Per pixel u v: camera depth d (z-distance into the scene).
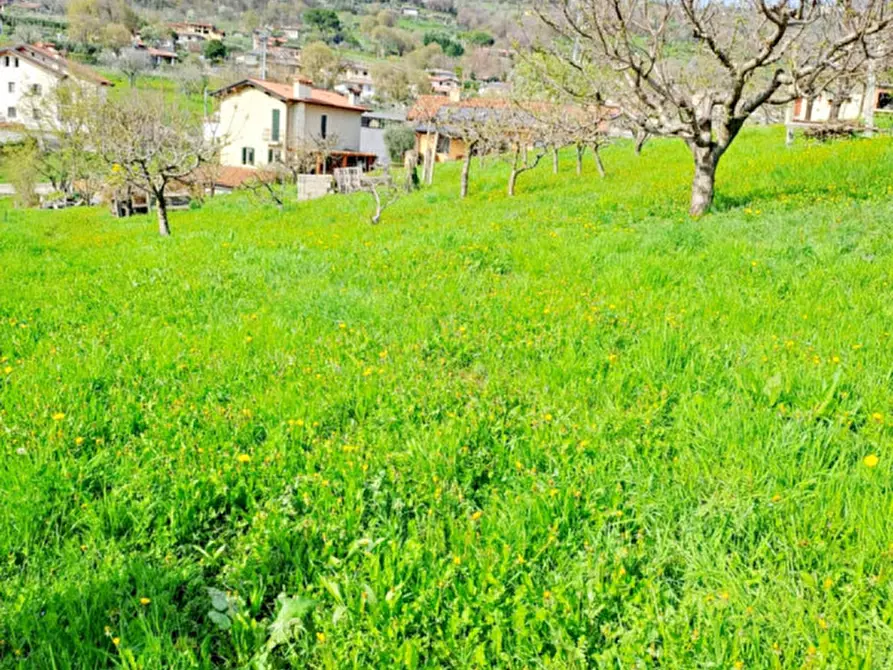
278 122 58.62
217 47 129.88
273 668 2.80
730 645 2.71
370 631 2.90
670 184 17.47
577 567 3.21
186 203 39.25
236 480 4.06
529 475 3.96
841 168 15.88
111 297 8.83
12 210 36.84
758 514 3.44
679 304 6.90
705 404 4.58
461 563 3.29
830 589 2.92
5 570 3.32
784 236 9.27
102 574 3.24
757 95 12.57
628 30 12.75
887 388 4.59
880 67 14.34
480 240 10.93
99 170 34.00
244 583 3.25
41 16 142.88
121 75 105.62
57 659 2.75
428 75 127.44
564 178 25.14
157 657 2.73
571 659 2.72
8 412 4.99
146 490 3.94
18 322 7.70
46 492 3.89
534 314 6.95
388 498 3.86
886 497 3.37
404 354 6.11
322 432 4.71
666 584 3.11
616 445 4.25
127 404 5.16
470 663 2.75
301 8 184.50
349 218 20.27
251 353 6.39
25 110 63.28
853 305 6.42
